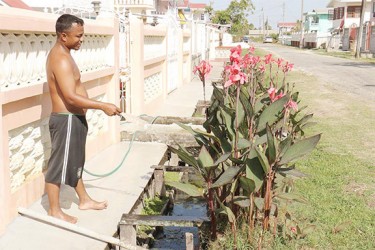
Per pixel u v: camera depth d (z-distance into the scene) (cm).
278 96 485
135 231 434
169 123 879
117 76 727
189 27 1858
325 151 792
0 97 401
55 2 1068
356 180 632
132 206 491
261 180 419
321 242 451
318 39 6419
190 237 402
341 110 1244
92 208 475
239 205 430
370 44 4550
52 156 430
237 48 437
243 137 468
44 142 511
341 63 3228
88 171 597
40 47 483
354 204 546
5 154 415
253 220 451
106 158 666
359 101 1423
